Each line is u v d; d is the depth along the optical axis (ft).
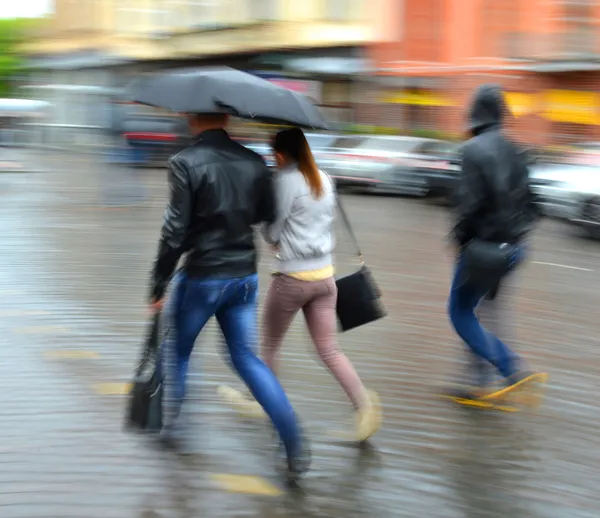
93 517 18.60
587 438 24.35
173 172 20.29
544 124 138.62
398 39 154.51
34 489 19.84
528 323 38.37
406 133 144.46
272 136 22.30
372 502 19.89
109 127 126.00
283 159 22.12
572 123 136.67
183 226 20.15
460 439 23.94
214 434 23.61
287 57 170.60
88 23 236.22
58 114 225.97
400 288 45.42
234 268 20.85
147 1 211.82
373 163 103.91
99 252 53.31
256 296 21.61
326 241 22.40
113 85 225.76
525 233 25.72
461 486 20.93
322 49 163.63
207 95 20.42
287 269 22.12
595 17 137.08
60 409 24.95
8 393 26.17
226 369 29.48
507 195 24.93
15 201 83.05
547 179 76.13
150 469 21.18
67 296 40.01
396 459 22.41
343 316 23.91
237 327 21.29
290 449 20.80
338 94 164.04
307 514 19.17
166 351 22.16
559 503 20.20
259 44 173.99
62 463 21.31
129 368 29.07
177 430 23.32
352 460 22.26
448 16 148.05
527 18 141.18
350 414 25.59
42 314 36.24
